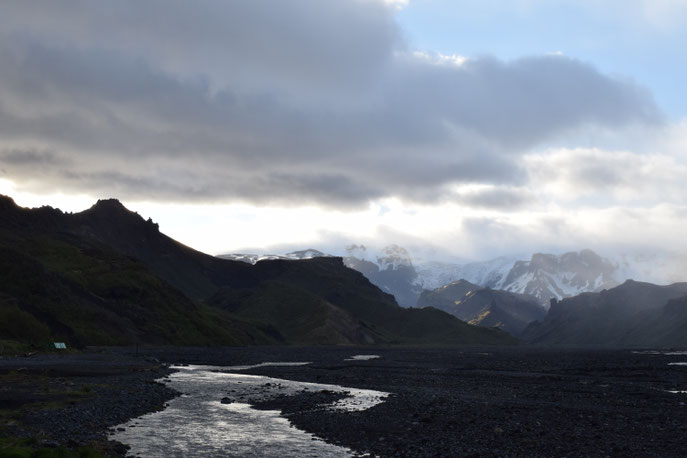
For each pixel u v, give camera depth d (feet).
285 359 514.27
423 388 249.14
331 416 164.55
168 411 173.68
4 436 120.37
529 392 233.14
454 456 114.01
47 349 493.77
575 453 116.47
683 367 424.46
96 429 139.13
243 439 132.87
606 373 359.25
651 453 116.78
